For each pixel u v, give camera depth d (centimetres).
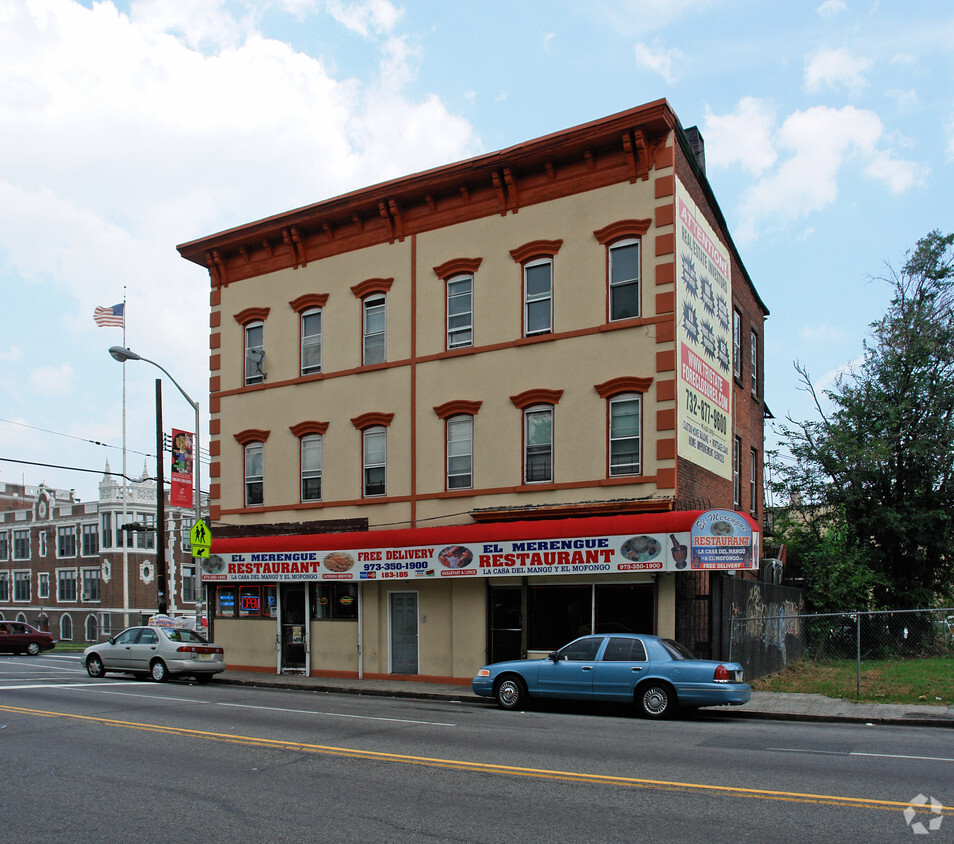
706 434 2127
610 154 2012
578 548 1845
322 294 2461
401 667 2198
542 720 1440
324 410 2420
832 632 2778
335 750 1102
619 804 816
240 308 2648
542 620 1964
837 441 3006
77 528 7431
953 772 963
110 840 716
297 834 724
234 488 2597
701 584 1872
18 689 1922
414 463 2222
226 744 1152
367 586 2266
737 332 2606
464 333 2195
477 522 2077
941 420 2958
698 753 1090
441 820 763
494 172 2130
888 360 3042
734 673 1454
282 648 2406
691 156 2066
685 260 2000
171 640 2198
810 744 1173
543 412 2047
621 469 1928
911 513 2961
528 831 727
